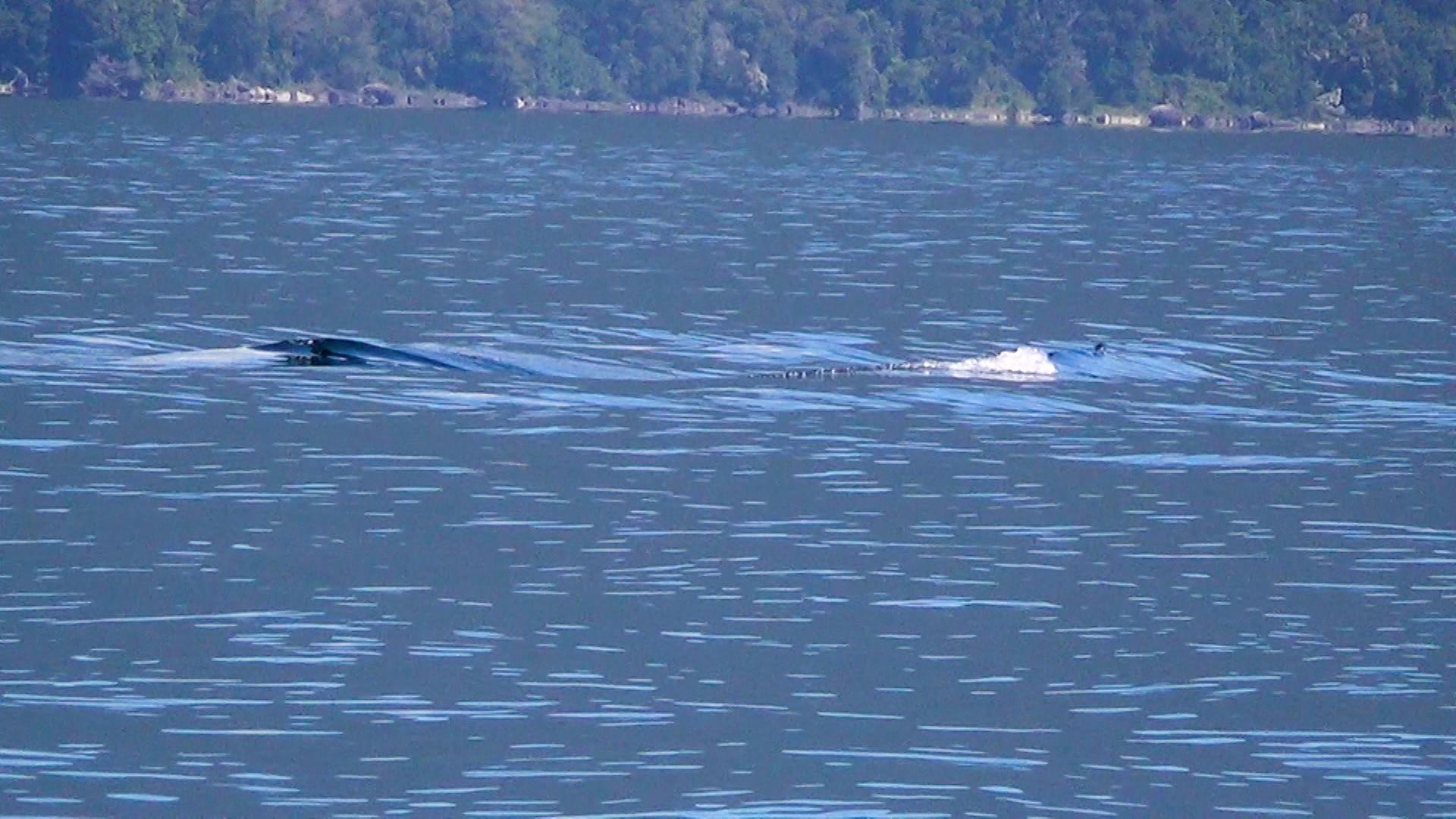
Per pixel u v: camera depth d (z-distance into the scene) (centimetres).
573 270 19375
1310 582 9025
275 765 6712
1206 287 19550
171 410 11781
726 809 6488
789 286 18562
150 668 7519
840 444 11481
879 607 8519
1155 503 10350
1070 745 7075
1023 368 13938
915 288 18738
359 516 9669
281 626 8031
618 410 12194
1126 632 8281
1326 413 12825
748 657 7838
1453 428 12388
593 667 7694
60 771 6612
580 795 6550
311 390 12444
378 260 19675
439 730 7038
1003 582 8925
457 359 13562
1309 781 6819
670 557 9150
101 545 9031
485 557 9038
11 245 19612
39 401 11875
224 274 17975
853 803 6550
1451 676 7838
